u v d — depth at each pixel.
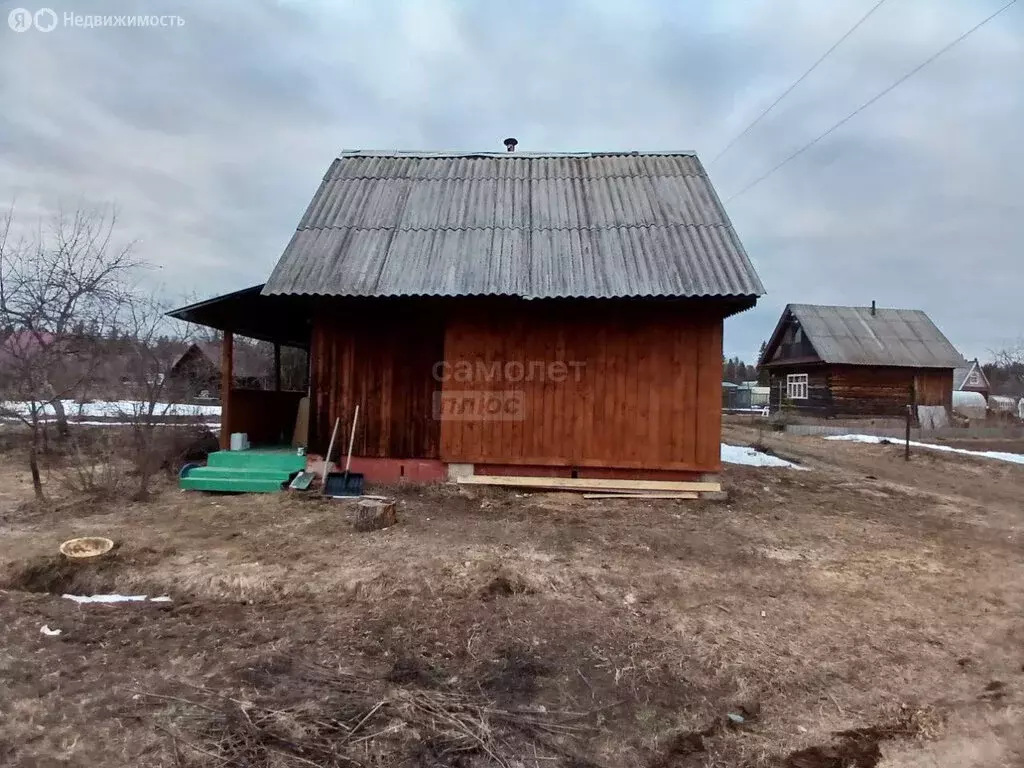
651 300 7.54
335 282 7.78
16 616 4.06
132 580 4.70
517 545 5.80
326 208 9.38
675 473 8.07
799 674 3.58
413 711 3.05
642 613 4.36
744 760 2.80
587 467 8.13
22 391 8.10
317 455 8.41
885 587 5.08
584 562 5.37
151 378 10.22
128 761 2.60
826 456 14.62
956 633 4.22
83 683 3.22
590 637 3.95
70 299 11.15
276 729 2.85
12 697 3.06
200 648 3.67
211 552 5.34
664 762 2.76
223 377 8.95
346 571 4.93
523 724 2.99
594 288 7.55
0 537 5.62
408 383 8.50
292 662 3.52
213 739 2.76
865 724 3.12
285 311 9.25
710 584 4.98
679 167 10.45
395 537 5.95
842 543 6.36
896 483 10.80
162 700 3.07
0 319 10.37
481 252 8.35
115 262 12.20
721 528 6.72
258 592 4.54
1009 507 9.03
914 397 25.33
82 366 10.57
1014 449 17.05
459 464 8.25
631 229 8.75
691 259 8.02
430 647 3.75
